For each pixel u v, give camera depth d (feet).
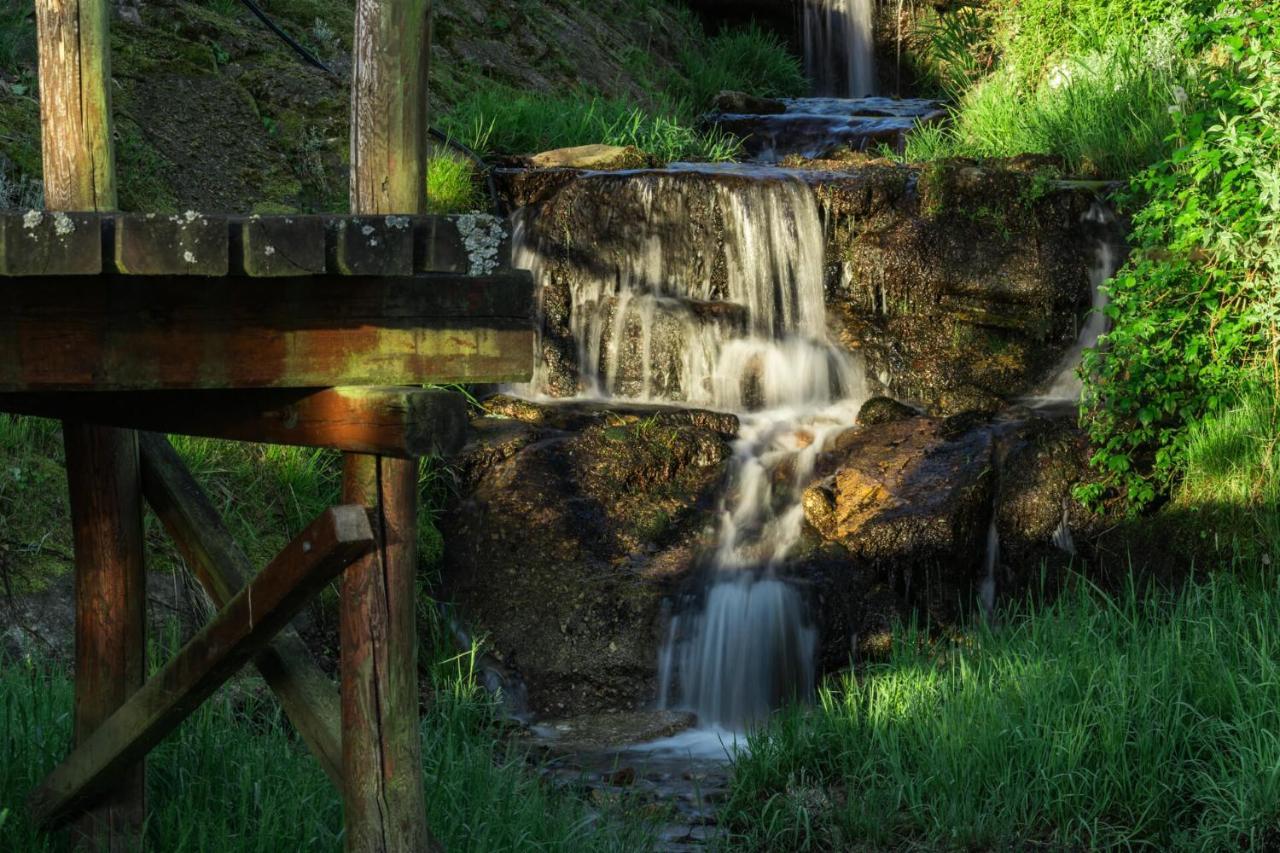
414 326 11.85
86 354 11.01
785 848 19.95
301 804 16.39
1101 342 29.53
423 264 11.60
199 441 26.91
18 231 10.17
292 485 27.73
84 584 15.31
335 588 26.48
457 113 41.37
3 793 15.67
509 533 28.73
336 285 11.61
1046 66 44.42
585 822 18.92
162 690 13.47
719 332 34.19
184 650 13.17
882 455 30.25
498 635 27.27
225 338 11.35
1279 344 27.81
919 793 20.29
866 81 60.03
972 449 29.58
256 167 35.09
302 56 39.34
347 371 11.69
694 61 55.77
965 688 22.27
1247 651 22.04
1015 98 42.91
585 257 34.88
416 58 13.42
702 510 29.96
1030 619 25.94
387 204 13.47
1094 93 38.50
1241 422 27.58
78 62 14.47
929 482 28.89
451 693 24.72
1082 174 35.68
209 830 15.74
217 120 35.24
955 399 32.63
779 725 23.44
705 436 31.30
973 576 28.22
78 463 15.17
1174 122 32.19
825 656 26.99
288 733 21.36
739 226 34.04
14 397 13.67
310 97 37.35
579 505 29.43
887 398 32.68
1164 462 27.99
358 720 13.29
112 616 15.30
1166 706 20.79
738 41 57.88
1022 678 22.27
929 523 27.71
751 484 30.50
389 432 11.43
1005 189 33.58
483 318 12.05
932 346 33.19
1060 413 31.30
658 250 34.63
